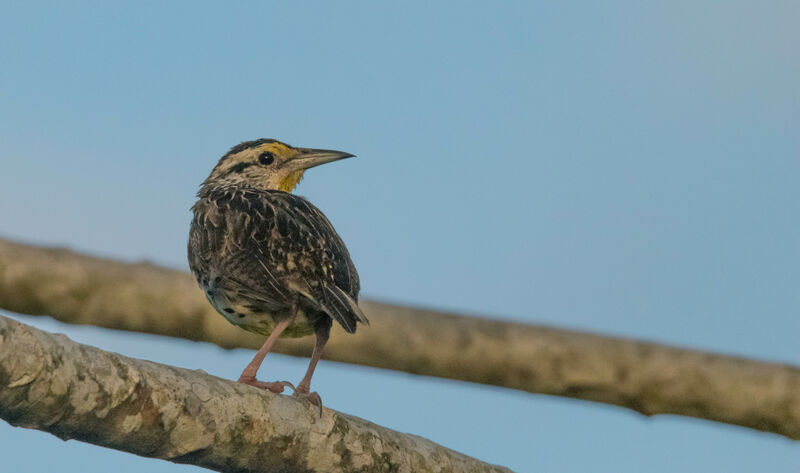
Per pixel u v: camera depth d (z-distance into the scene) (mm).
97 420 8195
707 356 12516
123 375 8289
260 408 9078
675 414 12648
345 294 11617
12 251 12797
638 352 12539
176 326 13195
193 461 8891
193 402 8648
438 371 12883
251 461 9102
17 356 7684
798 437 12469
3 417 7961
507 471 10562
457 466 10188
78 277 12844
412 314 12883
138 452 8602
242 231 11875
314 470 9398
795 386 12312
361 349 12891
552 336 12688
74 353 8070
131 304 12984
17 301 12883
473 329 12750
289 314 11805
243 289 11781
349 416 9750
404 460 9859
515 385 12844
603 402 12766
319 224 12094
